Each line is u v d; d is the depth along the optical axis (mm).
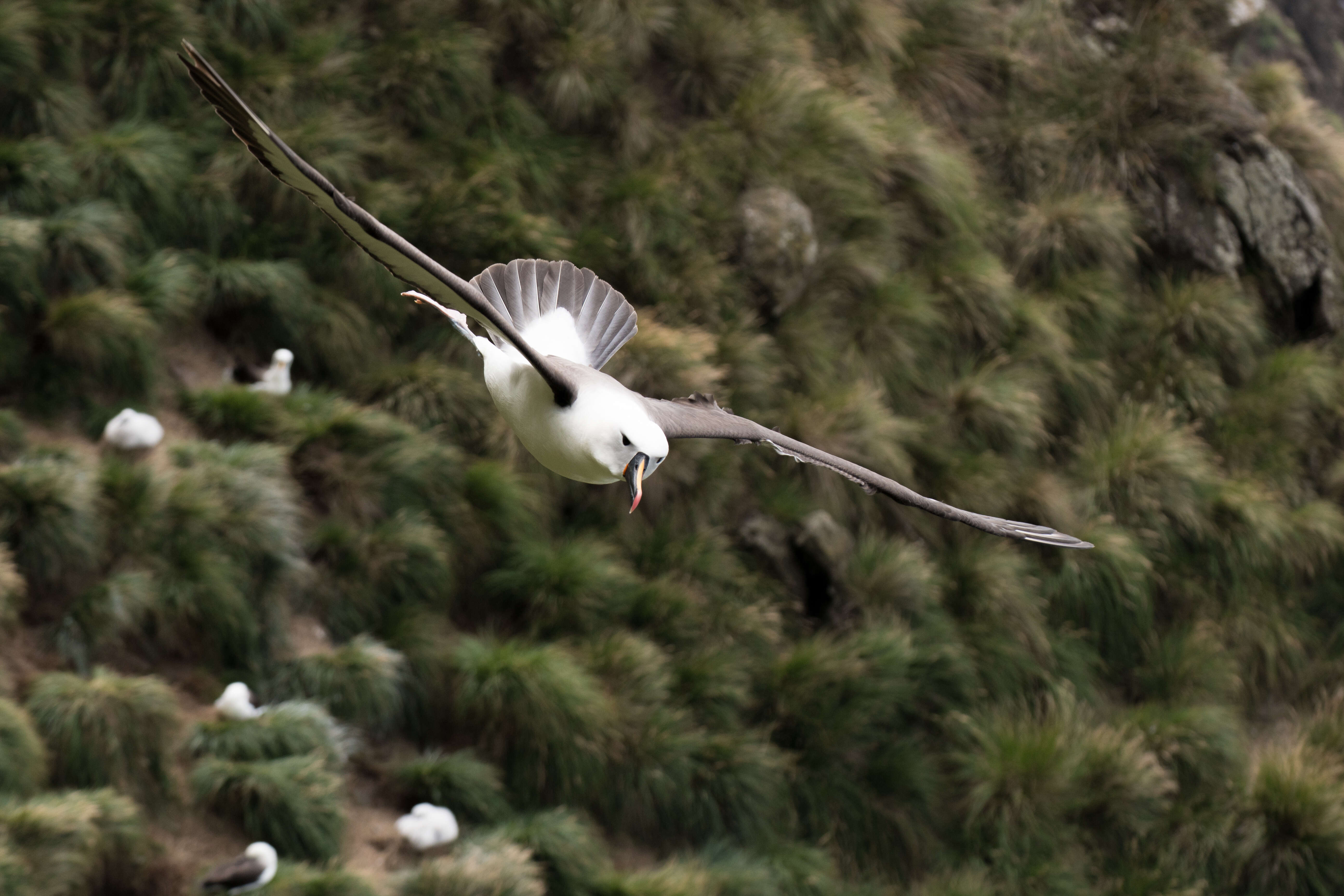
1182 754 13531
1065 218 16938
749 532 13109
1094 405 16078
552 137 14344
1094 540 14562
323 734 10062
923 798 12438
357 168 13008
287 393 11891
